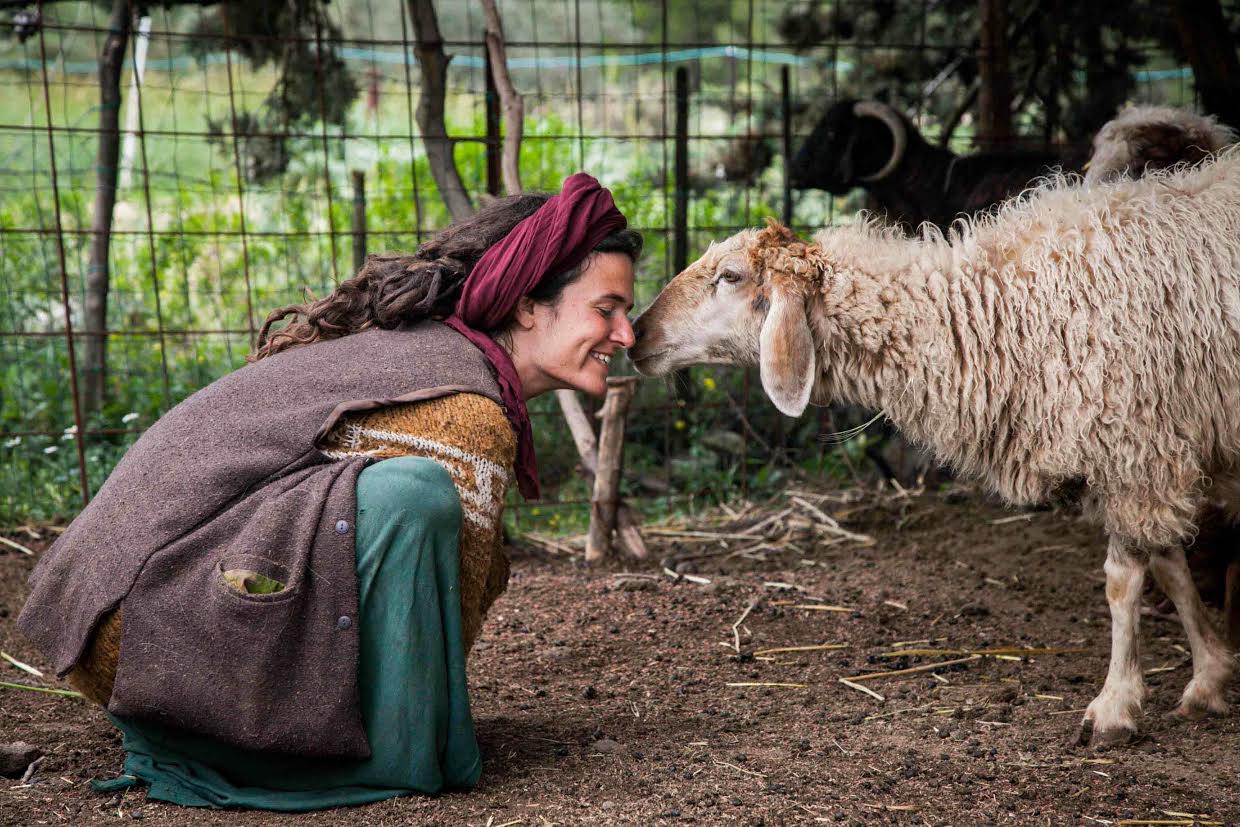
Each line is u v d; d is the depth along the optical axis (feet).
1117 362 10.27
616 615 14.71
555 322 10.05
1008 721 11.28
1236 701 11.60
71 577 8.83
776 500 20.53
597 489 17.40
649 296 25.26
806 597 15.33
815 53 30.78
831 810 9.02
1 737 10.41
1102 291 10.37
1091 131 25.45
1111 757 10.30
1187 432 10.41
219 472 8.75
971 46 24.12
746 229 12.12
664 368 12.21
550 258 9.75
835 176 24.77
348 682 8.50
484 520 9.21
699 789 9.36
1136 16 23.91
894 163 23.73
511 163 17.87
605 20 52.49
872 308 11.09
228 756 8.89
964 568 16.48
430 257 10.14
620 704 11.70
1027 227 11.06
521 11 53.57
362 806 8.79
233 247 28.78
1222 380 10.39
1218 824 8.95
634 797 9.18
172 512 8.65
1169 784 9.67
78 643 8.58
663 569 16.89
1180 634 13.76
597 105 40.73
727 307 11.84
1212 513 12.65
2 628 13.75
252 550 8.41
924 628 14.19
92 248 22.38
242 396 9.25
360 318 9.99
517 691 12.05
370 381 9.23
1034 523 18.13
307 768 8.83
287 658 8.44
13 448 20.30
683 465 22.07
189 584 8.44
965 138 26.30
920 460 20.47
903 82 28.96
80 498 19.04
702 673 12.70
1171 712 11.35
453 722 9.05
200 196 31.73
